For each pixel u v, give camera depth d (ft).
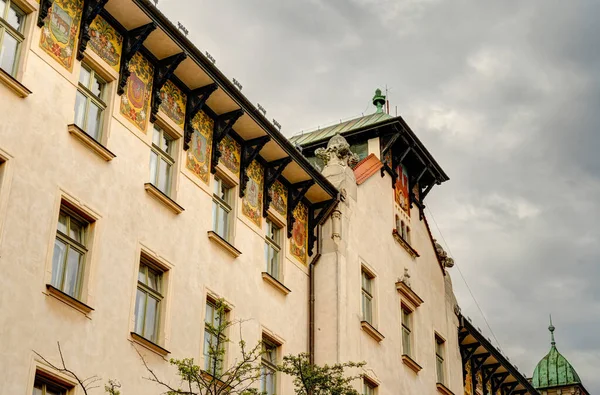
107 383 54.70
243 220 74.74
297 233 83.05
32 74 55.11
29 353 49.55
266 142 76.95
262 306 74.02
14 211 51.08
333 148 91.25
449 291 112.06
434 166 108.78
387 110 113.09
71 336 52.95
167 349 61.11
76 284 55.57
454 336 109.81
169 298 62.75
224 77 70.64
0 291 48.78
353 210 88.84
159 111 67.05
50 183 54.29
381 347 87.20
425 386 95.61
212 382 53.16
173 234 65.00
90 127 60.13
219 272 69.36
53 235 53.47
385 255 93.86
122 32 64.54
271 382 73.51
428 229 109.70
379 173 98.27
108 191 59.36
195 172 69.72
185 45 66.95
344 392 63.67
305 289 81.82
